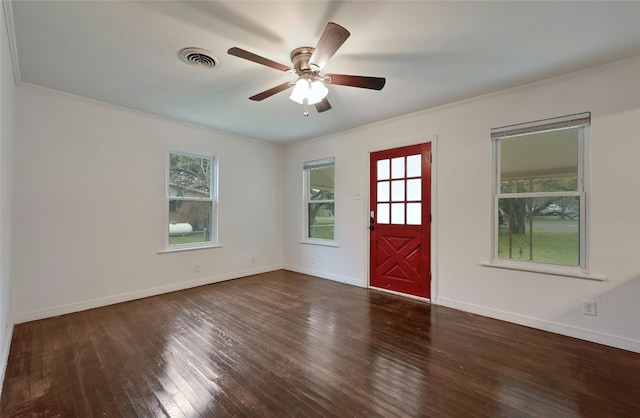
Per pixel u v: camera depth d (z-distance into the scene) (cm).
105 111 344
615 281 247
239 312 327
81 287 328
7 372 205
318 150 499
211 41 217
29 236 294
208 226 456
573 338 262
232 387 191
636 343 237
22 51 229
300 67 227
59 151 312
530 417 164
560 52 231
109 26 199
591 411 169
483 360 225
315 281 467
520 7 179
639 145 238
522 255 301
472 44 220
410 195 382
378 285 418
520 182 302
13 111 260
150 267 384
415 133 374
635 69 239
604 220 252
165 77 275
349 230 451
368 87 230
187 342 253
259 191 523
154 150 386
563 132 278
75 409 170
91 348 240
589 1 174
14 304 285
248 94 313
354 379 200
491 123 313
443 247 351
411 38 212
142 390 187
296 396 182
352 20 192
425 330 280
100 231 341
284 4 178
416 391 187
